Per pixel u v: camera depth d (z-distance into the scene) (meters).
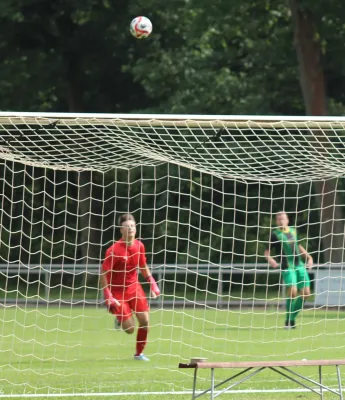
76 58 106.56
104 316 64.38
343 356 41.53
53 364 38.59
